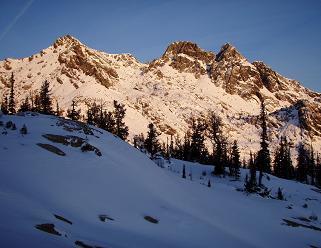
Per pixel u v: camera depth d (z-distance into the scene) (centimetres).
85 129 4850
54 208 2498
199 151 10181
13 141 3697
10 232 1648
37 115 5044
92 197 3073
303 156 12438
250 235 3828
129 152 4853
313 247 4022
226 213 4381
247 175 7100
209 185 5866
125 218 2984
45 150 3666
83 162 3753
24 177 2897
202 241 3097
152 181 4222
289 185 7744
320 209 6259
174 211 3603
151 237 2750
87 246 1888
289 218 5031
